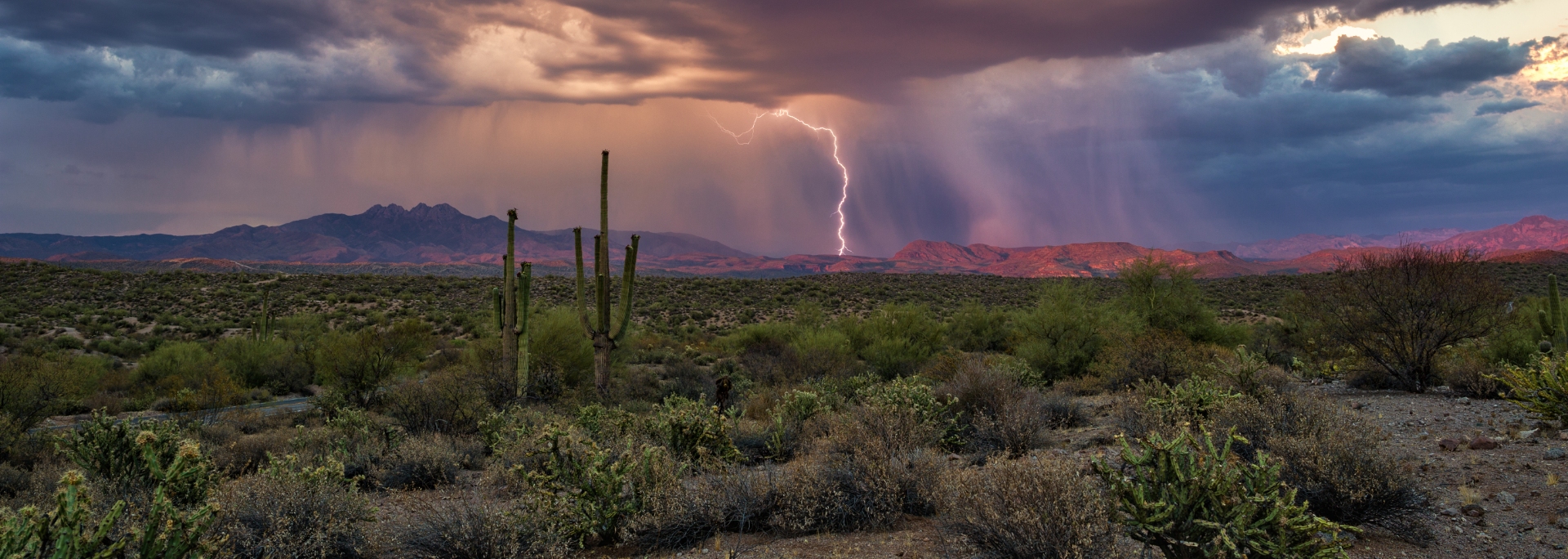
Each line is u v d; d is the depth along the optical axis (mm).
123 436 7078
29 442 11547
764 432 10672
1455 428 9328
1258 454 4539
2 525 3627
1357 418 8406
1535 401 8805
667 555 5844
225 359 28281
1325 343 15672
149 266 178000
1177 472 4488
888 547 5668
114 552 4059
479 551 5551
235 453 10609
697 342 42312
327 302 57812
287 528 5500
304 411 18828
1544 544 5145
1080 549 4527
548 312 24578
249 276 68375
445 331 46844
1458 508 6074
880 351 27016
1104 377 16547
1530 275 58344
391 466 9516
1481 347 16094
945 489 6320
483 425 12273
